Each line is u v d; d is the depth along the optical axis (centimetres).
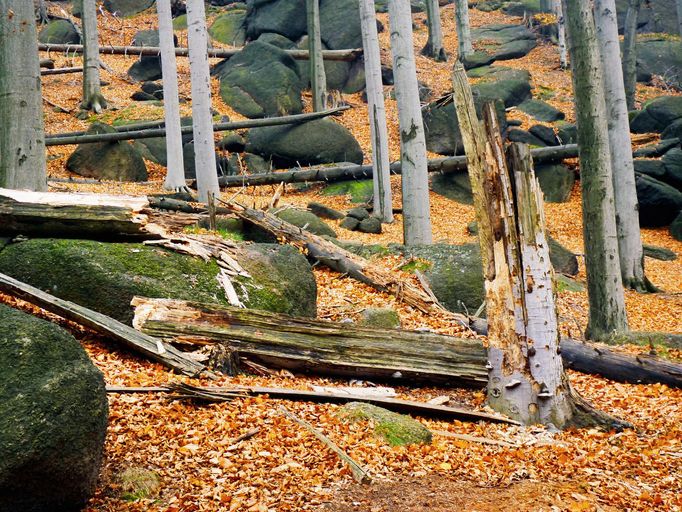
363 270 1252
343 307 1129
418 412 773
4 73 1052
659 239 2380
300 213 1725
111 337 821
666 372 966
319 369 850
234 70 3228
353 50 3456
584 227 1209
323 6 3750
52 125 2634
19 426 433
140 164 2377
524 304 788
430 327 1114
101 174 2288
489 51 3966
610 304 1191
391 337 880
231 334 845
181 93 3108
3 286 833
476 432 737
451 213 2391
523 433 747
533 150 2641
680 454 691
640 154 2677
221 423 643
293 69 3250
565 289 1596
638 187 2445
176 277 928
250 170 2545
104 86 3147
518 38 4109
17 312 499
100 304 886
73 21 3881
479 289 1262
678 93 3666
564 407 781
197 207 1534
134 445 589
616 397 915
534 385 781
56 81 3188
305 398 753
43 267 900
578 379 988
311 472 569
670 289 1850
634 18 3256
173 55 2109
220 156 2577
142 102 3000
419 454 640
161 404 683
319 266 1311
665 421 814
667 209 2441
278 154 2622
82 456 466
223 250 1012
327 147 2641
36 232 952
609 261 1188
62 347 486
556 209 2522
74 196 966
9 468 422
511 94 3262
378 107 2183
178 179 2138
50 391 455
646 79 3812
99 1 4241
